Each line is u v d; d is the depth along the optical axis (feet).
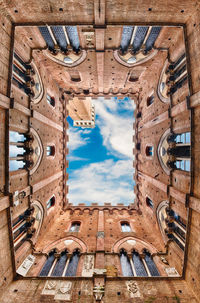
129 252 48.96
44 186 56.34
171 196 45.78
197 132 33.27
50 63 57.52
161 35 45.21
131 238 55.83
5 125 33.96
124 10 36.19
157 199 55.88
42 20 38.60
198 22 34.24
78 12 36.63
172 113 45.24
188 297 33.91
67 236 56.65
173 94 46.50
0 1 32.78
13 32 37.78
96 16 37.19
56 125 67.36
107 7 35.37
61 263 46.88
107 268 42.65
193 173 34.09
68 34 48.65
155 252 48.78
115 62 56.65
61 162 74.95
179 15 36.78
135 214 73.05
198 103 32.07
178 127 42.55
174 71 47.67
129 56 54.49
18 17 37.04
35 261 45.27
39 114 50.65
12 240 36.19
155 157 57.98
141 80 69.87
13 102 34.99
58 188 71.00
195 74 34.50
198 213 33.14
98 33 42.80
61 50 52.65
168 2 33.55
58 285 36.81
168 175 47.70
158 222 55.06
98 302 33.19
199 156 32.50
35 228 50.24
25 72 47.09
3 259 34.24
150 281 37.78
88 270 42.32
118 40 48.14
